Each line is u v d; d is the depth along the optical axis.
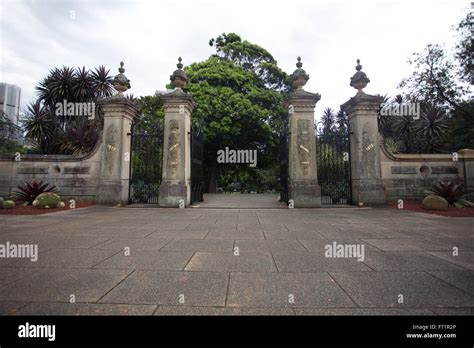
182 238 4.21
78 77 17.39
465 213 7.23
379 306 1.92
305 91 9.62
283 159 10.82
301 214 7.30
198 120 17.72
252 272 2.63
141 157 10.52
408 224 5.60
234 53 21.75
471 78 14.41
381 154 9.80
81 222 5.77
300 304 1.95
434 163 9.72
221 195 18.47
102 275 2.54
